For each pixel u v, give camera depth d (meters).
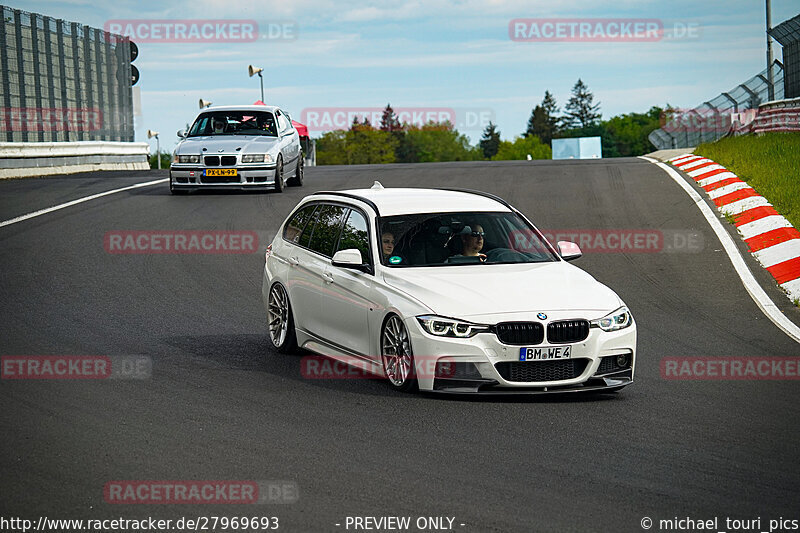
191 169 43.81
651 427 13.88
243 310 23.80
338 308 17.59
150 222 36.75
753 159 45.41
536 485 11.29
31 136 54.94
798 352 19.11
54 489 11.27
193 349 19.58
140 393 15.98
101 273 28.19
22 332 21.02
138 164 68.62
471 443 13.05
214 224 36.34
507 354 15.02
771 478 11.51
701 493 10.99
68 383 16.66
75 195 44.47
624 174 47.50
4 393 15.97
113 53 65.38
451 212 18.08
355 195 19.06
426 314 15.39
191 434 13.55
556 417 14.45
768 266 27.55
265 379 17.08
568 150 178.88
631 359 15.84
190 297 25.25
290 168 46.91
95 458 12.44
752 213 33.38
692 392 16.09
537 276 16.53
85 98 60.97
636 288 26.02
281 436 13.43
